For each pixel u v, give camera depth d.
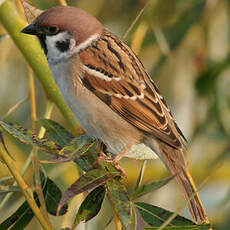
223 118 8.18
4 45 8.35
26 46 6.43
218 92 8.29
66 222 5.84
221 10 8.46
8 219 5.21
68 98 6.54
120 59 6.69
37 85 8.91
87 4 8.84
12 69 8.88
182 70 8.52
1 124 4.85
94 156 5.61
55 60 6.61
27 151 7.64
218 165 4.39
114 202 4.76
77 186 4.60
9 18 6.43
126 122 6.66
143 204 5.20
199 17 8.37
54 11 6.55
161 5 7.93
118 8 8.85
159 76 8.58
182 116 8.46
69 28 6.56
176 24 8.37
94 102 6.58
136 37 6.95
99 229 7.16
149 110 6.60
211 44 8.45
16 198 7.42
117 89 6.61
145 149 6.09
